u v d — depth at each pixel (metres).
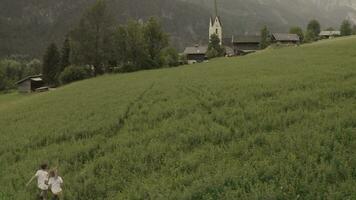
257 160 17.81
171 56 124.44
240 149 19.45
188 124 25.48
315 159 16.77
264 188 14.89
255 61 65.50
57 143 27.97
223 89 37.28
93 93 53.59
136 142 23.77
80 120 33.84
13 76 193.88
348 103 25.28
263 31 165.25
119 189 17.80
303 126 21.22
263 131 22.03
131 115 31.97
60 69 125.62
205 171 17.55
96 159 21.75
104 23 117.12
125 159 20.80
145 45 116.38
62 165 21.55
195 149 20.81
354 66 42.84
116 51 116.69
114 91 50.91
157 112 30.66
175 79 53.56
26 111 49.19
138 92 44.94
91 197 17.61
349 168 15.48
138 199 16.12
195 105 31.45
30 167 22.34
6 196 18.39
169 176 17.73
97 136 26.52
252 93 32.84
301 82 34.81
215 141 21.66
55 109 44.53
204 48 171.00
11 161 25.16
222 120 25.28
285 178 15.42
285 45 114.81
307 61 54.06
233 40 177.12
